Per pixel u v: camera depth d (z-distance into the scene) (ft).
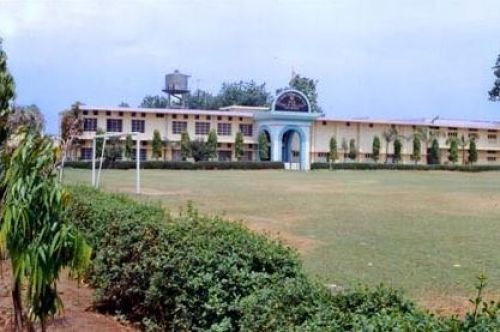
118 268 16.24
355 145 188.03
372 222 42.52
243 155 178.29
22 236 10.29
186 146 166.71
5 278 17.43
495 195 73.20
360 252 29.01
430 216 47.21
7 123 16.83
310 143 182.80
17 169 10.44
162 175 121.29
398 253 28.76
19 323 11.78
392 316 8.36
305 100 181.68
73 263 10.66
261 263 12.67
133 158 161.99
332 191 78.84
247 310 10.81
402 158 191.72
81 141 139.13
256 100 280.72
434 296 19.76
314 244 31.58
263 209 52.08
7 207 10.28
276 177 121.39
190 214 17.99
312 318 9.23
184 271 13.02
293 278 11.94
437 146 191.21
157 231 14.93
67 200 10.82
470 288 20.97
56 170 10.96
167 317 14.19
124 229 16.25
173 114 171.32
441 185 97.81
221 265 12.41
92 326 15.60
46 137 11.39
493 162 207.00
